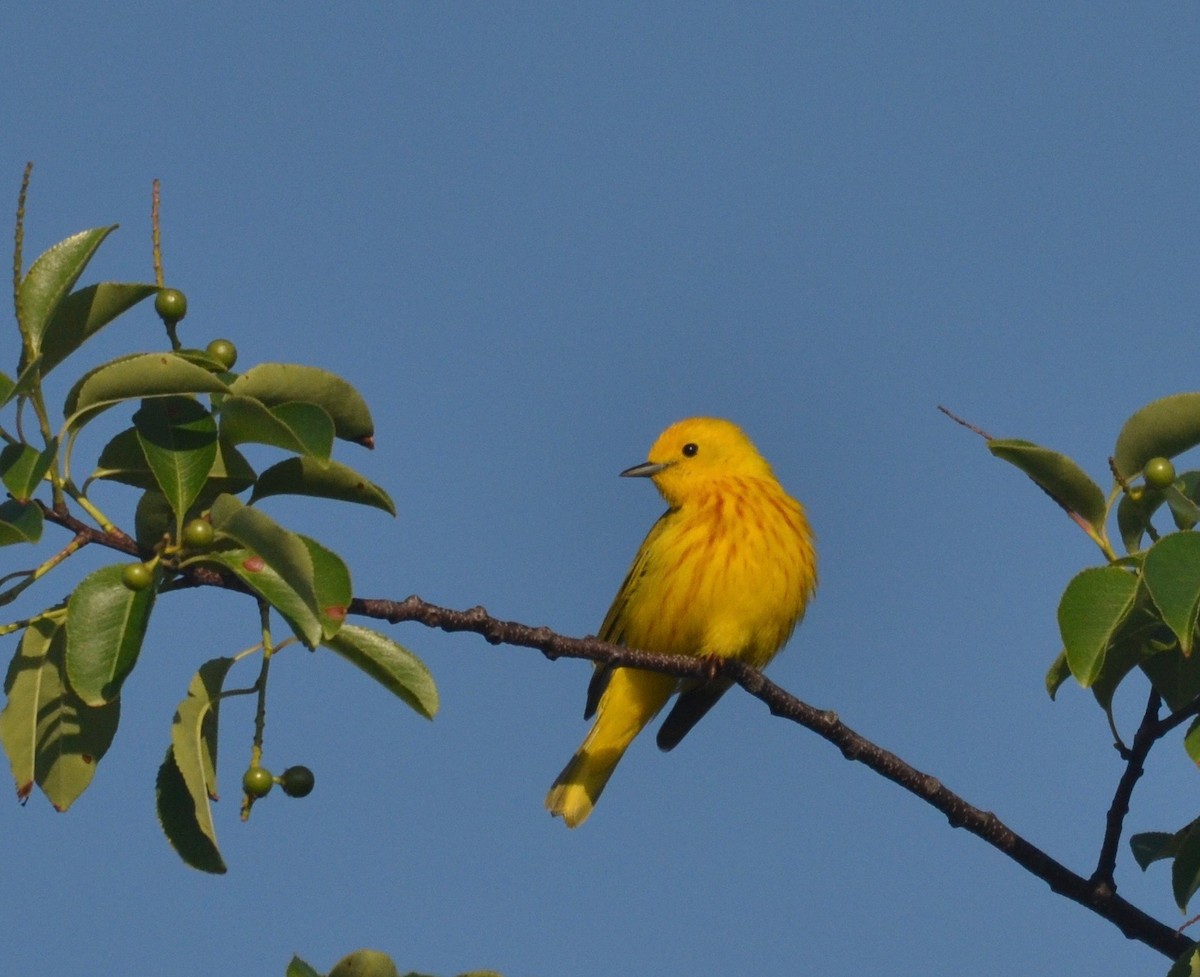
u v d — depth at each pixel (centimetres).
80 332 1022
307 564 936
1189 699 1138
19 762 1018
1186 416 1066
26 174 961
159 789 1002
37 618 1022
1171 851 1166
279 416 1009
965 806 1240
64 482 980
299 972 841
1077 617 966
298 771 1006
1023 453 1068
